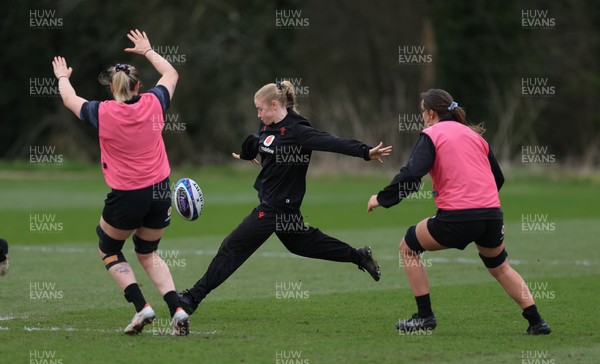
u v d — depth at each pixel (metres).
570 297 34.59
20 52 137.88
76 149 130.38
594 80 145.25
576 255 47.56
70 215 67.25
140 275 40.44
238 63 134.50
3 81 139.75
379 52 151.62
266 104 28.78
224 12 136.38
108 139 26.06
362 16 151.50
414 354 24.39
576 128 151.38
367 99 137.50
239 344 25.67
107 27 134.00
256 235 28.95
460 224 26.08
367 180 105.25
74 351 24.47
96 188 90.81
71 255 46.31
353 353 24.50
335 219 66.31
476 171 26.39
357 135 118.25
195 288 28.80
